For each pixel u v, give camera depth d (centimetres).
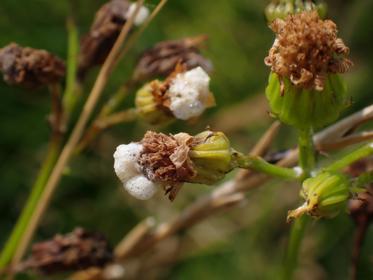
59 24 18
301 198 11
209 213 14
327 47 11
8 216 17
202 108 13
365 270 17
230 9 20
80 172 18
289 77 11
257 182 13
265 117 19
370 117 12
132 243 14
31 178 18
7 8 18
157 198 18
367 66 20
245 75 20
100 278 15
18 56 13
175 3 19
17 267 14
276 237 18
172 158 11
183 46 13
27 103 18
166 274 18
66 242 14
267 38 20
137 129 18
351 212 13
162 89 13
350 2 20
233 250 18
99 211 18
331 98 11
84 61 14
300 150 11
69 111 14
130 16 13
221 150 11
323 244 18
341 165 11
